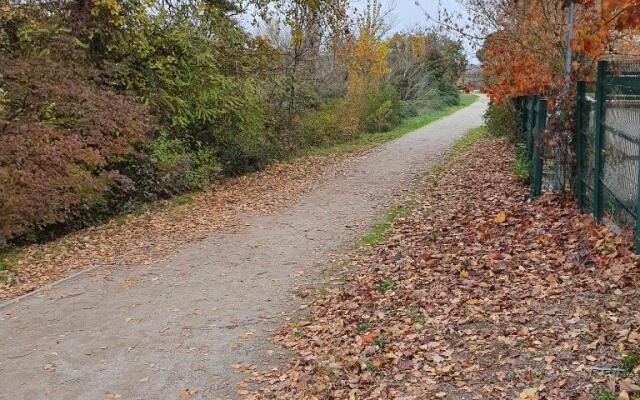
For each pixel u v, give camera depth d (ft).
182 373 18.11
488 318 18.03
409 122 105.40
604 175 23.16
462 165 50.19
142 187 48.16
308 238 32.99
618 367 13.65
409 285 22.41
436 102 127.65
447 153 60.95
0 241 33.45
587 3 20.15
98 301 25.20
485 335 16.96
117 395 16.98
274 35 77.71
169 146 51.21
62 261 32.35
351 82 91.66
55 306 24.90
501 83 40.47
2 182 33.35
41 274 30.17
